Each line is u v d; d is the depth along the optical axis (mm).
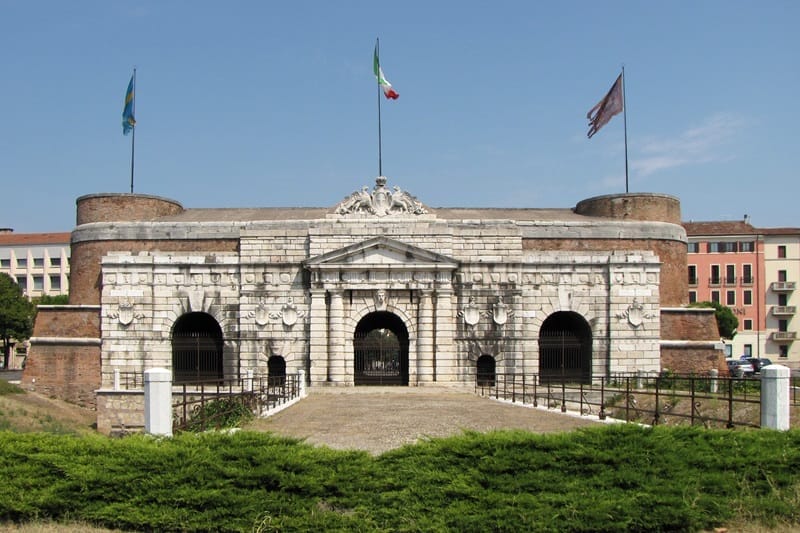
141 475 17969
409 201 59000
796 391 47312
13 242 147000
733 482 18109
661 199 67188
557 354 60844
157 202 67500
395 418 35688
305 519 16906
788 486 18266
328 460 18109
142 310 58031
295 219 64312
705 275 116812
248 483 17641
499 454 18109
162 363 57781
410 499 17312
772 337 115250
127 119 69312
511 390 53656
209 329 63750
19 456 18625
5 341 118000
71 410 58250
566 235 63594
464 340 57844
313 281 57312
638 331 58469
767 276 116500
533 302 58438
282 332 57812
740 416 38594
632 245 64375
